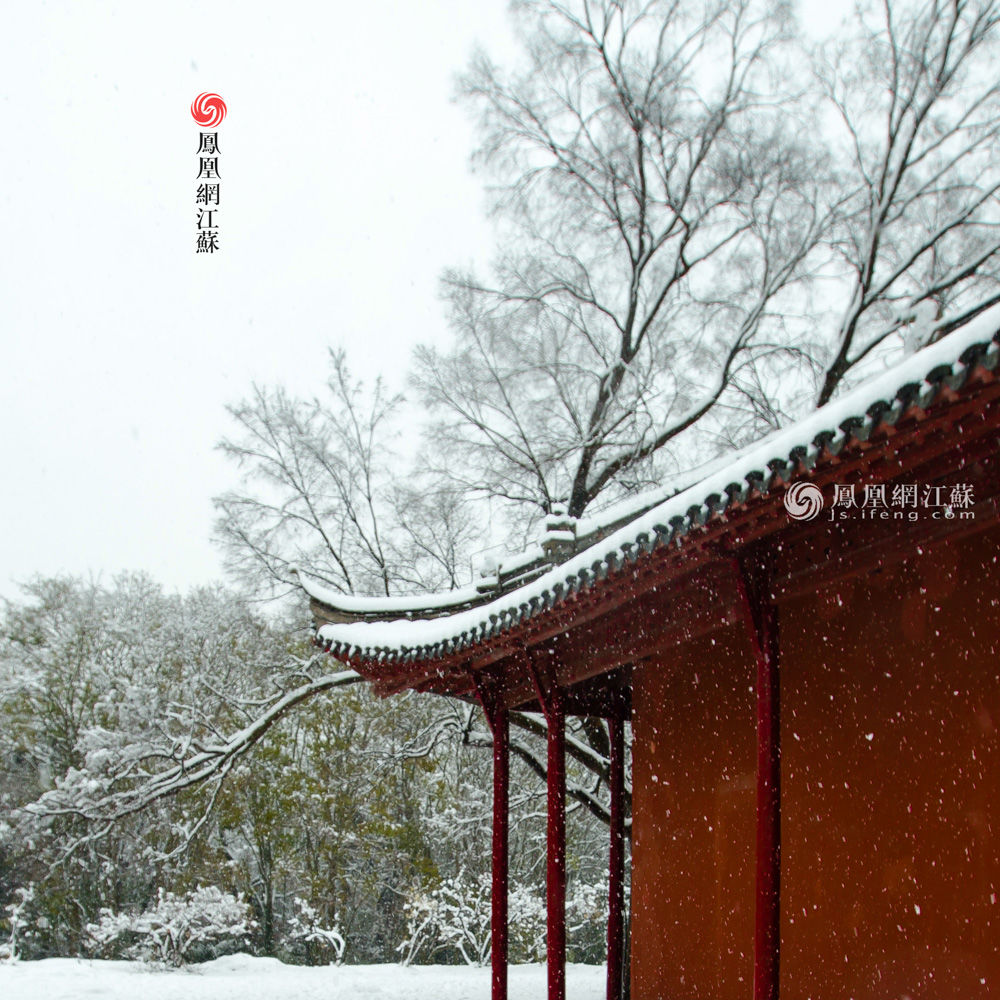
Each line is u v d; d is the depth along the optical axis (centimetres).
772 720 649
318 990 1541
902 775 696
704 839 936
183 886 2459
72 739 2678
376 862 2738
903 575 714
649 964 1009
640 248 1620
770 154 1548
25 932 2497
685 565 688
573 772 2525
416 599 1155
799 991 776
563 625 850
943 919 648
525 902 2191
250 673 2448
